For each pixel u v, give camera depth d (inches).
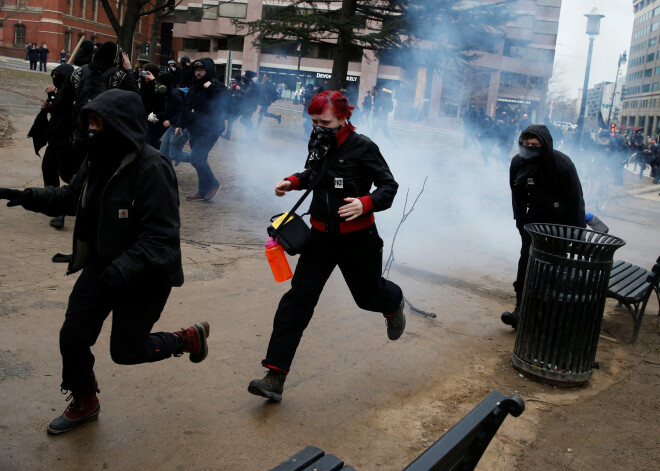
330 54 2025.1
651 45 4195.4
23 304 171.9
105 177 110.0
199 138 320.8
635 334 194.9
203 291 199.0
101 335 160.4
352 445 124.0
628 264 232.8
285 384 146.4
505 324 202.2
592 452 128.3
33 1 2182.6
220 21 2069.4
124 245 108.1
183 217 297.4
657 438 135.7
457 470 76.9
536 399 150.5
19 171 341.1
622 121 4776.1
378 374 156.3
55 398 129.4
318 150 127.2
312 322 185.6
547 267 155.2
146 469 110.0
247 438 122.5
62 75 241.1
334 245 132.1
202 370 148.1
